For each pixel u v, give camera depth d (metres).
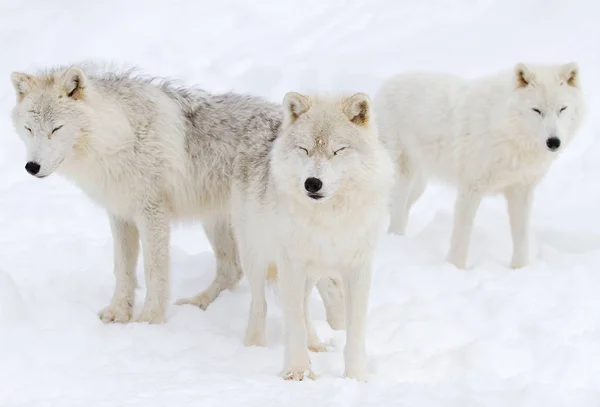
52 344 9.83
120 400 8.00
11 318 10.14
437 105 15.45
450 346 10.68
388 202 9.59
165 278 12.02
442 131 15.28
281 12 30.23
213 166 12.38
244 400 8.02
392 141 16.05
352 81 24.12
